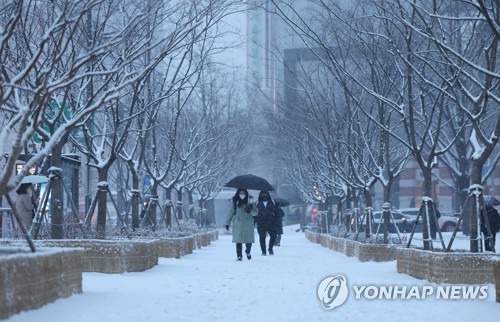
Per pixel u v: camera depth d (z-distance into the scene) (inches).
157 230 1493.6
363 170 1747.0
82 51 1155.9
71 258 612.1
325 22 1651.1
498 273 649.6
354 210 1740.9
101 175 1146.0
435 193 4749.0
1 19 919.0
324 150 2110.0
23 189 1219.9
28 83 966.4
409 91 1047.6
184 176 2241.6
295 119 2190.0
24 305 498.6
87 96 1149.7
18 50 1020.5
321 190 2679.6
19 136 548.1
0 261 457.4
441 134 2409.0
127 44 1078.4
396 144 2041.1
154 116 1384.1
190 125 2374.5
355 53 1496.1
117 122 1147.9
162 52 789.2
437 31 1273.4
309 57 2000.5
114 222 2546.8
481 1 713.0
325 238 2060.8
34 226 975.6
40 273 528.7
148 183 2667.3
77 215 952.9
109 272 903.7
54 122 960.3
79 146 1201.4
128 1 1216.2
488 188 4274.1
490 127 1925.4
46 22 944.3
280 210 2188.7
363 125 1796.3
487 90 829.2
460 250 946.1
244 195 1353.3
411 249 944.9
